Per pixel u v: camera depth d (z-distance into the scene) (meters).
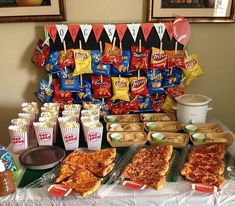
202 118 1.75
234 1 1.82
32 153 1.46
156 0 1.80
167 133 1.64
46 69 1.81
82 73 1.83
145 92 1.90
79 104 1.85
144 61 1.84
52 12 1.80
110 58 1.81
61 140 1.62
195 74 1.89
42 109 1.72
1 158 1.29
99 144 1.52
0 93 1.99
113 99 1.88
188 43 1.93
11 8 1.78
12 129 1.48
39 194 1.19
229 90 2.05
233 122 2.13
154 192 1.20
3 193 1.18
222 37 1.93
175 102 1.91
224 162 1.38
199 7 1.82
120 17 1.86
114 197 1.18
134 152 1.49
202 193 1.19
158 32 1.84
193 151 1.46
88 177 1.26
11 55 1.90
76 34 1.80
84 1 1.81
